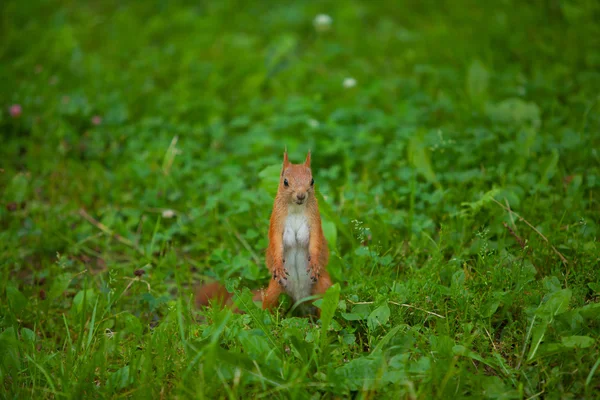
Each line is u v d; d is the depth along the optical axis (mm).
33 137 7371
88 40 10070
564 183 5805
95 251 5824
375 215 5559
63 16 10492
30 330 4367
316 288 4770
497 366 3918
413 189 5512
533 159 6137
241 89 8633
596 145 6309
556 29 8961
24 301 4656
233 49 9586
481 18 9602
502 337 4258
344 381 3697
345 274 5031
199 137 7406
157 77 8906
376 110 7613
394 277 4957
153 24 10375
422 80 8500
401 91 8117
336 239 5293
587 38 8523
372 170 6551
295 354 3941
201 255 5695
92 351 4262
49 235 5801
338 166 6383
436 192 5711
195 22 10477
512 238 5191
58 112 7672
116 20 10609
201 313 4453
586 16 8883
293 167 4660
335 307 3967
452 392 3617
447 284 4770
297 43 9977
